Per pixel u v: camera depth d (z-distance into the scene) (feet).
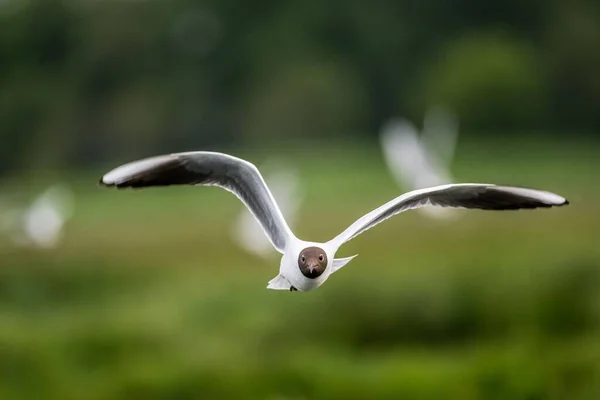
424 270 64.44
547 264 60.08
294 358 52.49
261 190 23.99
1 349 55.77
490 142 165.68
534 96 185.68
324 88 191.62
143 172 23.43
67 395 51.44
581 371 46.01
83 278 78.43
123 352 57.26
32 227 91.25
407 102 199.41
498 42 191.42
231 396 49.83
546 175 120.57
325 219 97.40
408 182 98.07
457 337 57.47
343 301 60.34
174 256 86.02
